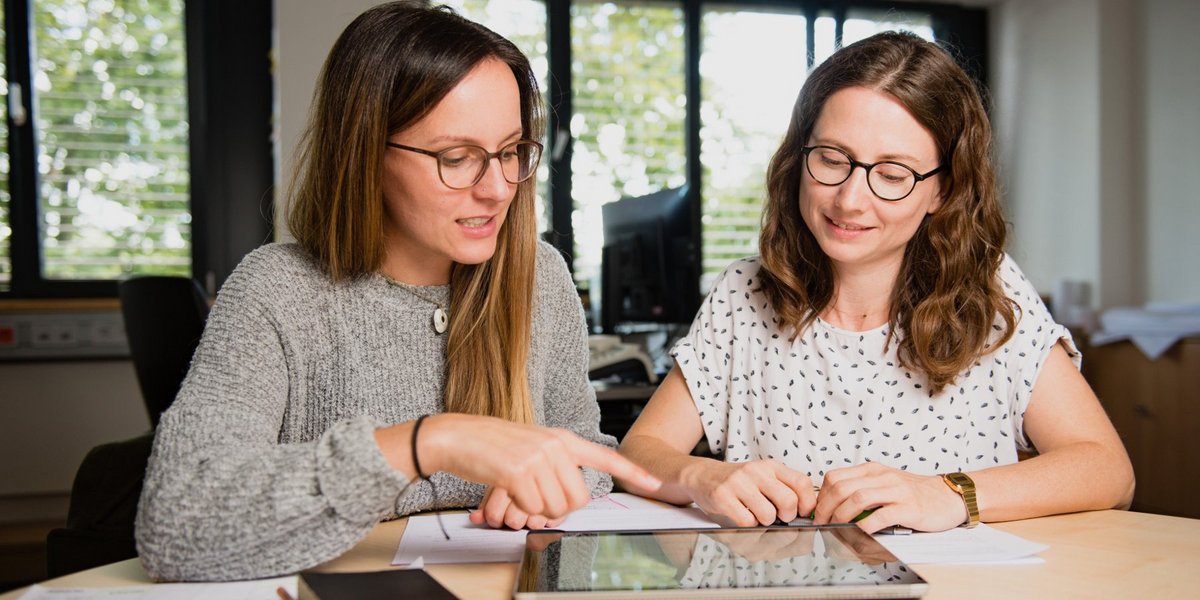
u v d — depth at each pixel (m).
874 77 1.17
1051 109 4.52
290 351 1.06
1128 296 4.28
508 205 1.09
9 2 3.74
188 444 0.86
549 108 4.09
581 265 4.34
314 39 3.70
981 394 1.29
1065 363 1.28
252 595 0.76
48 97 3.81
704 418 1.41
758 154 4.53
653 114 4.43
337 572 0.77
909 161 1.16
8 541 3.51
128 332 2.67
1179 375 3.31
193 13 3.95
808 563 0.75
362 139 1.04
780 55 4.55
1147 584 0.79
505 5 4.23
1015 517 1.03
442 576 0.81
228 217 4.02
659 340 2.84
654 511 1.07
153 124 3.93
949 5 4.80
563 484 0.79
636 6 4.39
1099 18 4.23
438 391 1.16
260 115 4.04
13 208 3.79
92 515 1.77
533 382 1.27
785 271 1.33
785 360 1.36
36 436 3.72
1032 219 4.66
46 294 3.83
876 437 1.30
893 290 1.31
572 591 0.68
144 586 0.79
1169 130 4.09
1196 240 3.95
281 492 0.80
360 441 0.81
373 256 1.10
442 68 1.00
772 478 1.02
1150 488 3.42
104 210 3.89
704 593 0.68
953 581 0.80
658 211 2.80
